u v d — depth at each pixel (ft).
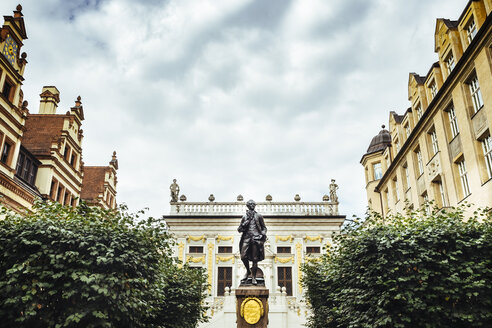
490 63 61.87
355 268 51.72
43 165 91.04
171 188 136.56
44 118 100.99
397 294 44.06
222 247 126.41
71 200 103.40
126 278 44.14
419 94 91.35
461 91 70.64
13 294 39.06
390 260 47.34
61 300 41.55
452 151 75.77
